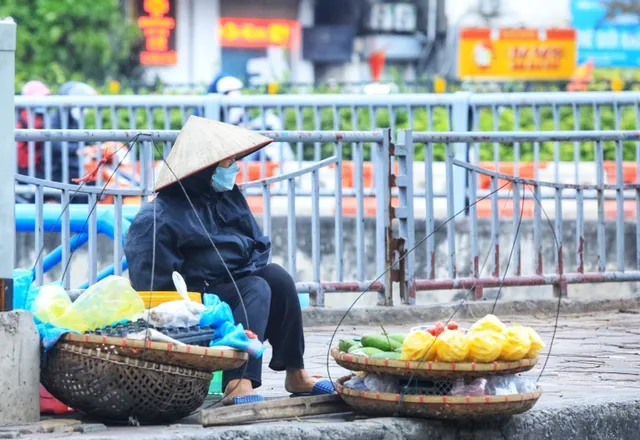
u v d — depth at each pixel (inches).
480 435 399.5
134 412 374.3
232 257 424.8
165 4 2359.7
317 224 682.8
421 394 389.1
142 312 385.1
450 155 706.8
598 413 436.8
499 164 1000.2
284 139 664.4
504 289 853.2
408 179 701.3
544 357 571.8
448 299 813.9
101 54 2107.5
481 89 1739.7
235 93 1046.4
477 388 385.7
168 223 410.9
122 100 942.4
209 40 2400.3
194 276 417.1
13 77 381.4
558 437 420.2
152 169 629.6
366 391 393.1
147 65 2346.2
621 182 758.5
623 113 1093.1
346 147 1090.7
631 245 898.7
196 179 419.5
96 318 381.7
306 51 2466.8
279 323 433.7
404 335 410.6
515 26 2466.8
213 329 390.3
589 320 724.0
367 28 2471.7
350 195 898.1
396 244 701.9
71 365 371.2
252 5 2432.3
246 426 371.9
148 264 409.4
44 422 372.2
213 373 427.8
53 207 668.7
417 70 2465.6
